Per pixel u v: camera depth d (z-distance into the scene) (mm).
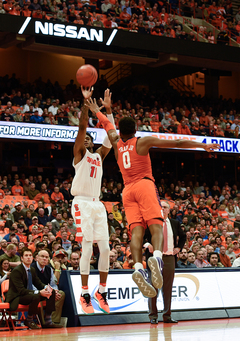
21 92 20250
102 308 5453
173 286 7395
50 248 11359
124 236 13445
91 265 9719
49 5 19375
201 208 18234
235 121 22531
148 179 4250
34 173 20797
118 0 22359
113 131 4727
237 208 19344
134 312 6984
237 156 24609
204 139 20344
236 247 13312
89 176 5430
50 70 24438
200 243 12836
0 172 19984
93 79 5043
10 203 16297
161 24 21406
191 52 20484
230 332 4914
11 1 17922
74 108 19281
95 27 18422
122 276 7117
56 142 17844
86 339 4445
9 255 9297
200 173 23609
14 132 16438
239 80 28031
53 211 14867
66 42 18312
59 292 6797
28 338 4840
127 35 19141
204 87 27859
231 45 22828
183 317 7188
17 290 6801
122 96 22547
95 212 5449
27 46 18203
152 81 26125
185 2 24734
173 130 20219
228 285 7910
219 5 25781
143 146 4238
